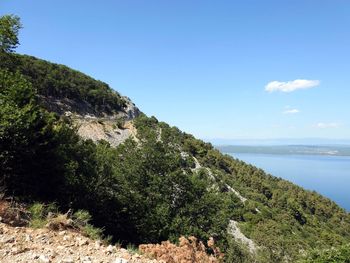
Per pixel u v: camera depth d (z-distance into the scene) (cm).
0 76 1509
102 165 2358
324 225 11875
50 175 1612
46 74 12081
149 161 3103
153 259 698
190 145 11356
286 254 5500
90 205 2025
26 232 698
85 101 12888
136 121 9825
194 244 817
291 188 14800
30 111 1473
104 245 738
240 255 3988
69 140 2152
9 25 2012
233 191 9906
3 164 1238
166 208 2673
